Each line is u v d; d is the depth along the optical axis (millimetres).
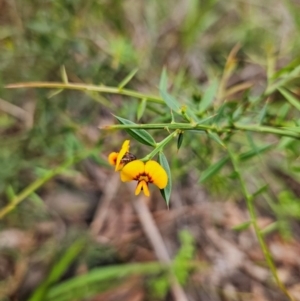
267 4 244
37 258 192
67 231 198
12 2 180
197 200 209
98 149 154
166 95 110
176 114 113
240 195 205
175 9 236
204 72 225
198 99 134
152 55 216
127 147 90
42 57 175
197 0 223
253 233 205
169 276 191
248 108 131
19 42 176
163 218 206
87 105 184
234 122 120
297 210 200
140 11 227
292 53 225
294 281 197
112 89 124
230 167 187
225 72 160
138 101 154
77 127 173
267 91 130
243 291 195
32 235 196
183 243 198
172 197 208
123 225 203
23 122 201
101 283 187
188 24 220
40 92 175
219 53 232
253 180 203
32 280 188
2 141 180
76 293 180
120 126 88
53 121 177
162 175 86
